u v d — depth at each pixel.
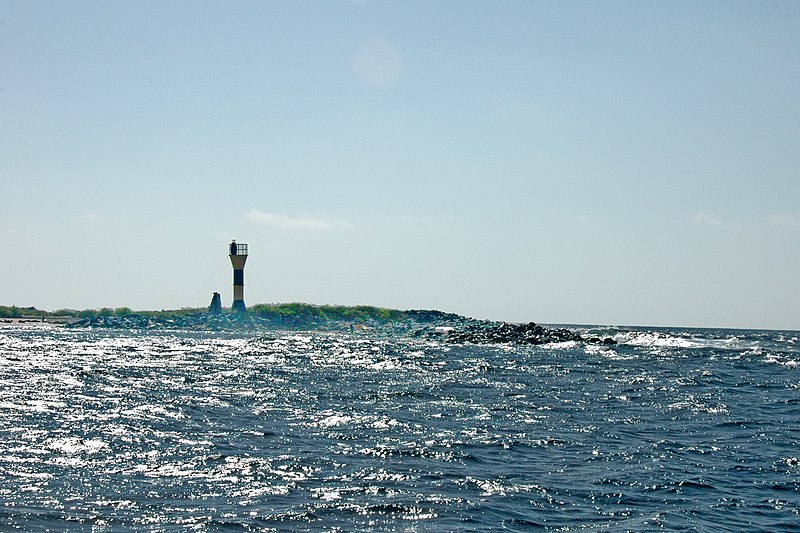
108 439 36.97
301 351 119.06
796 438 39.53
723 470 31.94
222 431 40.03
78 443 35.72
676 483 29.64
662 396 58.28
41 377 67.25
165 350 115.75
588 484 29.45
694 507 26.45
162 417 44.59
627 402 54.59
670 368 85.62
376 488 28.33
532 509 26.06
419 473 30.91
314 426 42.25
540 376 75.81
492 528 23.91
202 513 24.78
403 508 25.78
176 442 36.59
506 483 29.47
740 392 60.94
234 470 30.84
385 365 90.12
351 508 25.70
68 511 24.62
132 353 106.62
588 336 149.25
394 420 44.75
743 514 25.70
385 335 191.75
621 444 37.69
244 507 25.56
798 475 31.11
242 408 49.38
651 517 25.25
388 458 33.69
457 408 51.00
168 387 61.62
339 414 47.19
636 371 81.75
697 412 49.22
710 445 37.50
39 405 48.62
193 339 158.00
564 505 26.62
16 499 25.70
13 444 35.03
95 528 23.03
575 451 35.84
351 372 79.94
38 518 23.77
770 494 28.27
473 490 28.34
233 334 197.00
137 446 35.38
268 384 65.75
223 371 78.94
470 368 85.88
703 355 108.25
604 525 24.41
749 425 43.81
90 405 49.31
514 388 64.00
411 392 60.00
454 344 143.50
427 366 88.81
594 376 75.62
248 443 36.69
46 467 30.53
